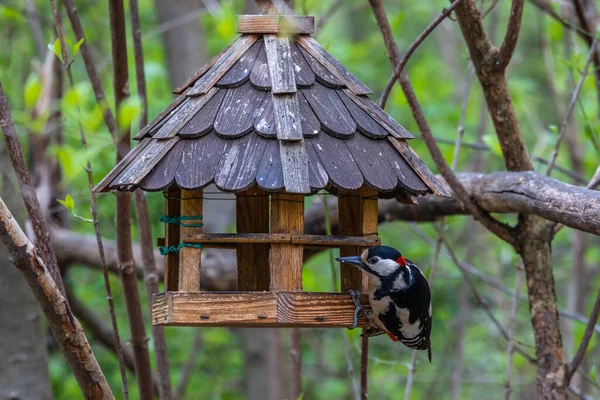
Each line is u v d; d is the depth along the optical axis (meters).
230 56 8.53
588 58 10.45
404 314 8.59
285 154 7.55
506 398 10.71
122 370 8.75
